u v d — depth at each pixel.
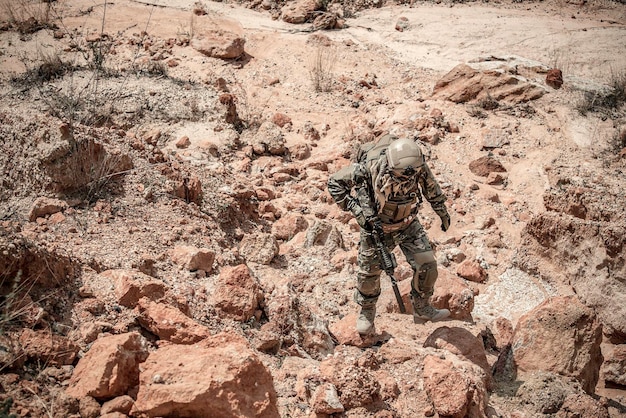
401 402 4.59
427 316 5.58
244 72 12.19
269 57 12.89
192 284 5.33
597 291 7.14
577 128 10.41
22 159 5.91
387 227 5.12
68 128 6.05
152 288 4.73
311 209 8.29
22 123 6.07
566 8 16.77
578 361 5.46
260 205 7.89
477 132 10.19
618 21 16.05
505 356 5.61
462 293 6.34
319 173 9.15
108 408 3.71
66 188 5.98
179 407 3.71
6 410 3.43
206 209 7.01
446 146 9.87
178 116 9.80
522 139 10.07
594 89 11.54
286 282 5.71
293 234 7.48
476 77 11.16
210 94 10.56
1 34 12.66
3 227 4.73
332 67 12.68
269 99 11.32
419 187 5.43
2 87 10.00
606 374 6.18
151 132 9.14
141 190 6.46
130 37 12.95
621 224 7.30
